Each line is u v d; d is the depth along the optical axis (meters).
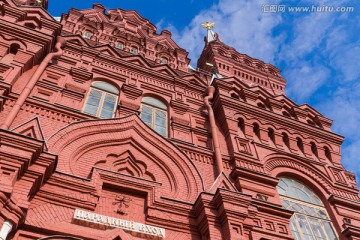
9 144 8.53
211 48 23.78
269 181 13.06
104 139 11.67
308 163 15.71
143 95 15.52
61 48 15.05
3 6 14.72
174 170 11.88
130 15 23.50
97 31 19.25
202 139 14.32
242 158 13.69
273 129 16.41
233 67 22.73
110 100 14.42
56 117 11.96
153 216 9.81
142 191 10.27
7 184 7.85
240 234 9.41
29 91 11.86
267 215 11.66
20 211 7.89
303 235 12.90
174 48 22.05
